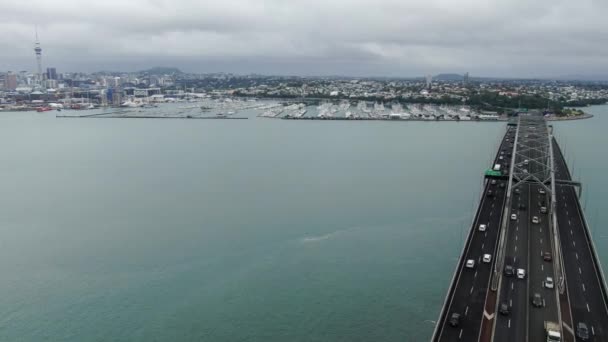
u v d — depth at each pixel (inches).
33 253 5403.5
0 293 4507.9
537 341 2967.5
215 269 4916.3
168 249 5447.8
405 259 5068.9
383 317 4018.2
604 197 7175.2
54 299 4397.1
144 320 4035.4
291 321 3978.8
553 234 4564.5
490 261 4087.1
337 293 4394.7
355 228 5989.2
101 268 4990.2
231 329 3892.7
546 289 3585.1
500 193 6013.8
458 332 3078.2
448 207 6801.2
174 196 7682.1
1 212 6948.8
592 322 3161.9
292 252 5290.4
